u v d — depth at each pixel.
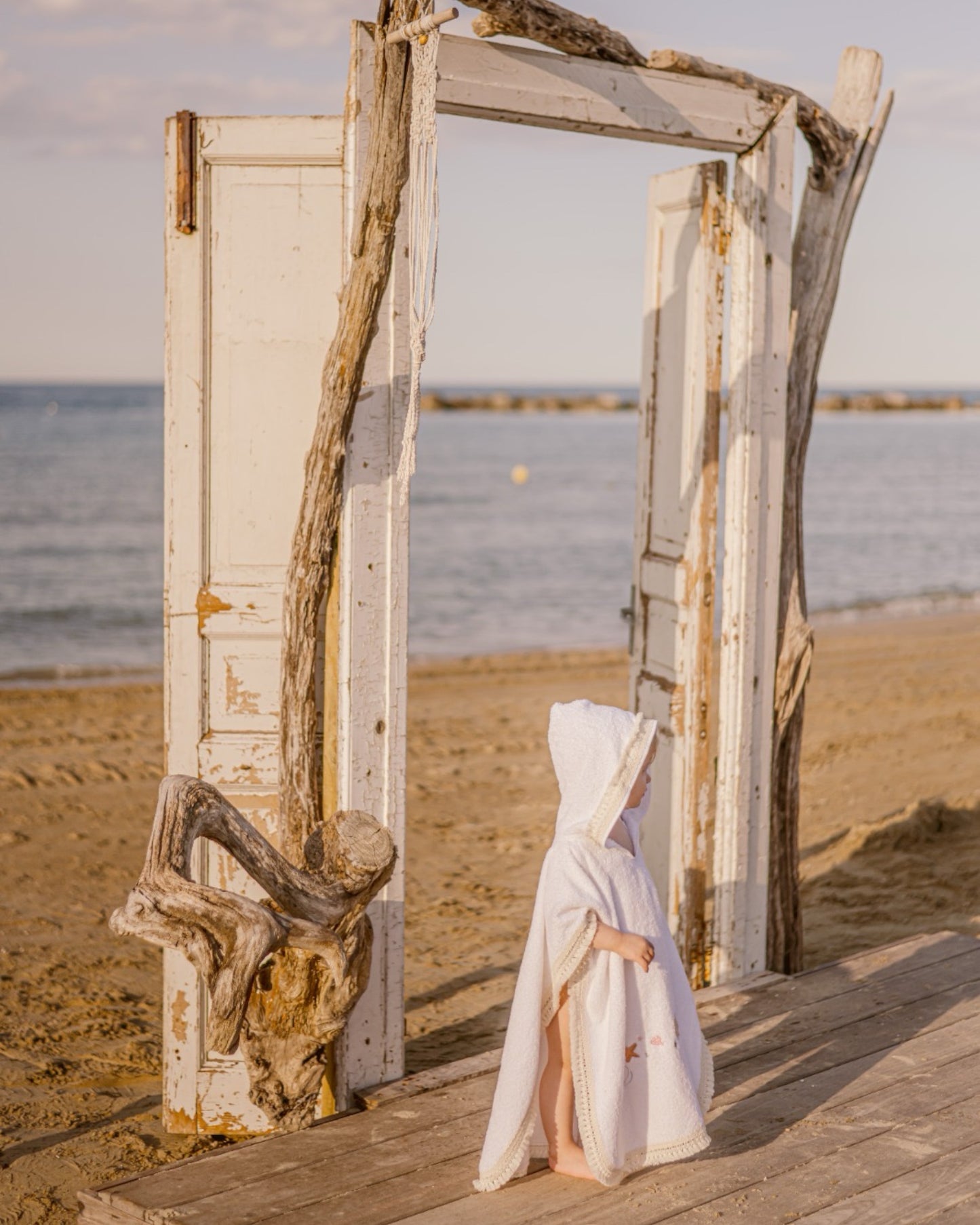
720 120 4.61
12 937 6.44
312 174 4.04
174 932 3.24
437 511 38.12
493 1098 3.65
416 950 6.37
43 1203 3.86
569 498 42.50
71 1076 4.89
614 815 3.24
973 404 153.38
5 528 30.55
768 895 5.12
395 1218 3.21
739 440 4.85
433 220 3.52
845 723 11.61
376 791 4.07
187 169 3.99
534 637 19.31
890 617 21.12
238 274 4.07
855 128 5.07
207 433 4.11
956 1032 4.40
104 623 19.28
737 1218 3.20
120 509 34.50
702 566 4.90
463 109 4.07
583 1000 3.23
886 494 44.62
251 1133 4.30
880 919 6.55
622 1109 3.24
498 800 9.28
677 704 5.05
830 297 5.10
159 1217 3.22
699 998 4.72
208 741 4.20
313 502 3.87
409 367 3.98
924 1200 3.28
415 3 3.48
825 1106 3.83
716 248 4.75
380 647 4.04
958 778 9.45
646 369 5.43
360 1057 4.08
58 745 10.84
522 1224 3.18
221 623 4.15
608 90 4.33
